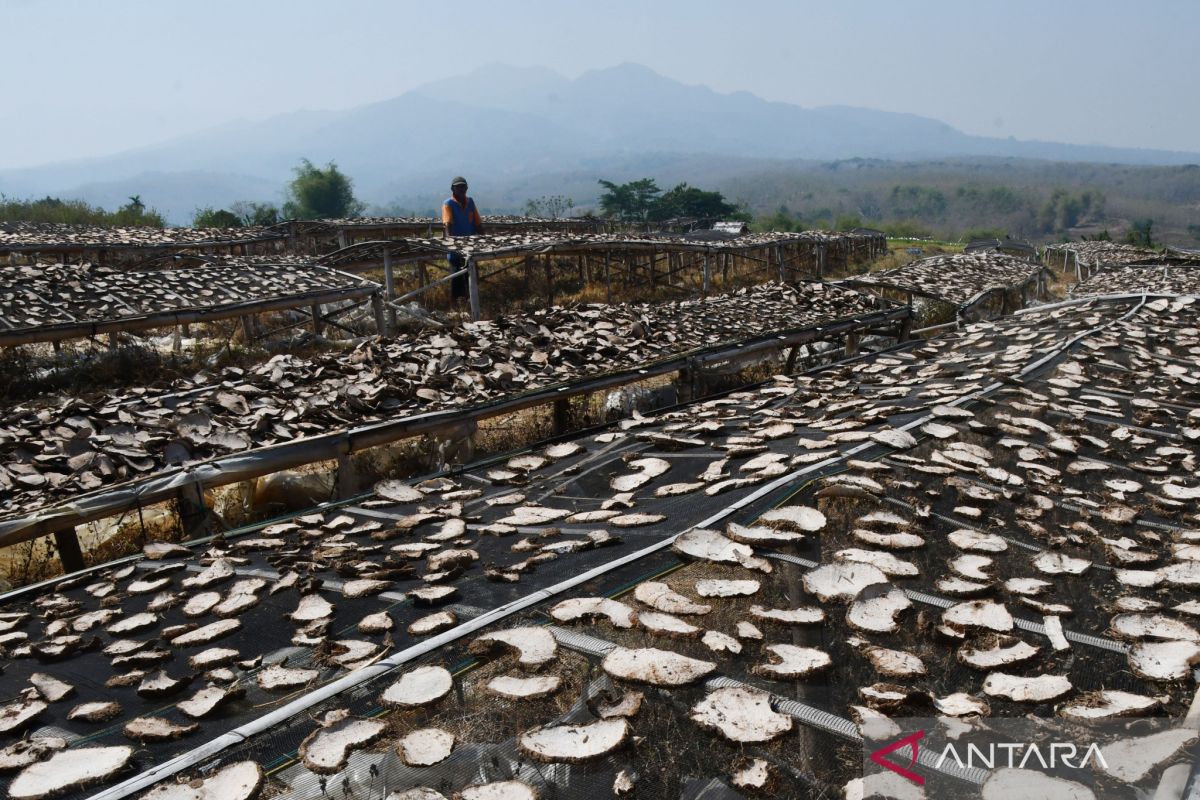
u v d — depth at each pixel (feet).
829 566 11.51
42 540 23.90
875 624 10.26
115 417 22.58
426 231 108.88
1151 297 36.78
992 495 14.58
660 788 8.03
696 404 27.25
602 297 84.48
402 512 18.04
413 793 8.10
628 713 8.82
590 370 30.14
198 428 21.85
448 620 11.46
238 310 48.47
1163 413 20.93
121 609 13.93
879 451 16.71
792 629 10.20
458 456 25.41
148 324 44.32
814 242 119.55
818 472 15.28
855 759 8.16
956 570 11.88
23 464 19.65
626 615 10.66
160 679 10.96
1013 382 22.93
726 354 35.63
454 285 71.36
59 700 10.79
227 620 12.77
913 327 57.36
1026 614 10.84
